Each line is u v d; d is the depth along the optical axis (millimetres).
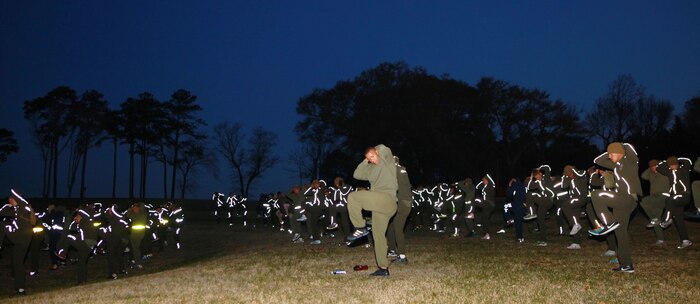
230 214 41562
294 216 20984
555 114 58656
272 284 9898
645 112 54719
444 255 13672
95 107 67688
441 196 24062
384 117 53844
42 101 65812
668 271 10492
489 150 59281
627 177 10164
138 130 67188
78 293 10359
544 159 61156
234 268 12695
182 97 69562
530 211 17828
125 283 11477
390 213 10031
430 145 53406
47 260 23609
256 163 71688
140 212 20391
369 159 9914
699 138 39000
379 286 9219
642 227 19516
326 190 20406
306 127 57438
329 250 15773
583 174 15227
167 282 11000
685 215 15570
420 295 8438
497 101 59719
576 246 14969
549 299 8133
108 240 17266
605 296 8297
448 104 57094
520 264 11781
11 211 14453
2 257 24625
